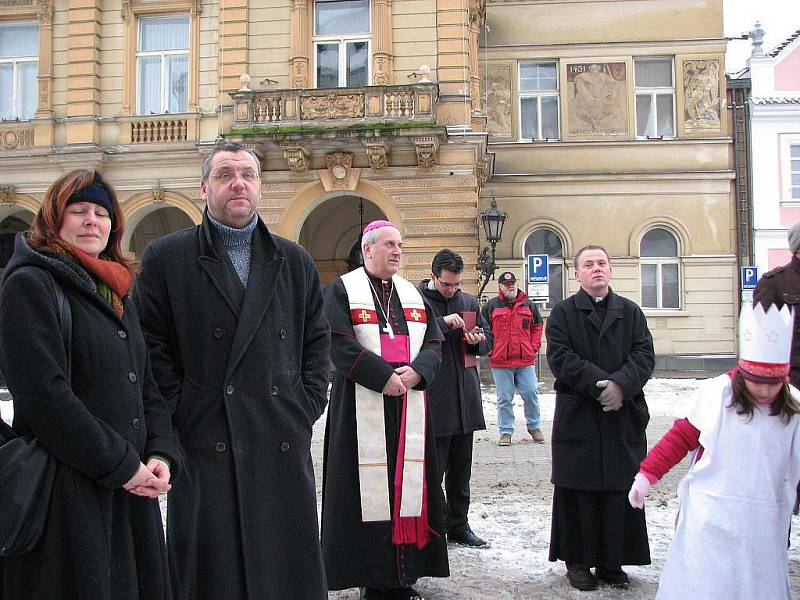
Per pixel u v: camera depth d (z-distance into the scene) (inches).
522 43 762.8
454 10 599.2
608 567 168.9
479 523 226.4
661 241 753.0
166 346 124.5
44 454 94.7
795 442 121.0
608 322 175.9
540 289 524.4
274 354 123.4
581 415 173.0
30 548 92.4
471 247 594.2
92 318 102.0
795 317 177.0
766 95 753.0
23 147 652.1
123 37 651.5
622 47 755.4
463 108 597.3
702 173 743.1
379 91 584.1
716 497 121.1
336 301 172.2
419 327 176.9
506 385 359.3
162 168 641.0
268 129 587.5
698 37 751.7
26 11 659.4
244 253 128.7
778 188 746.2
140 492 98.6
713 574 119.0
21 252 99.5
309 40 618.5
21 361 93.2
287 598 118.1
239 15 619.8
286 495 120.4
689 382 642.2
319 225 745.6
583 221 746.2
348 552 162.9
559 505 176.1
